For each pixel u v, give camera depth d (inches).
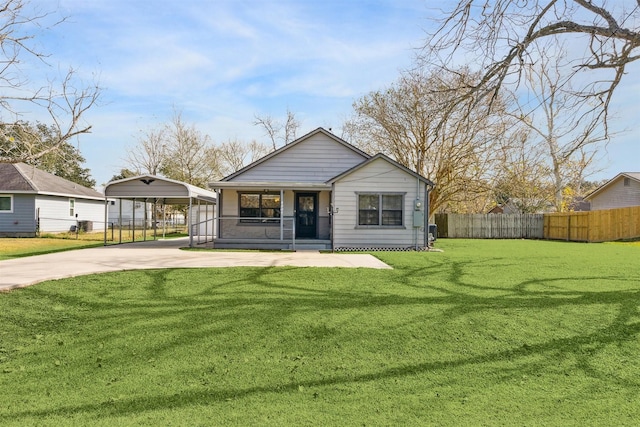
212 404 138.0
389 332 204.4
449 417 128.2
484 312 231.5
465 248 682.2
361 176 636.1
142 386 152.1
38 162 396.8
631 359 172.9
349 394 145.8
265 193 687.7
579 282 317.1
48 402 139.1
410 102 802.8
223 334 201.5
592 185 1306.6
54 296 257.0
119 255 490.0
